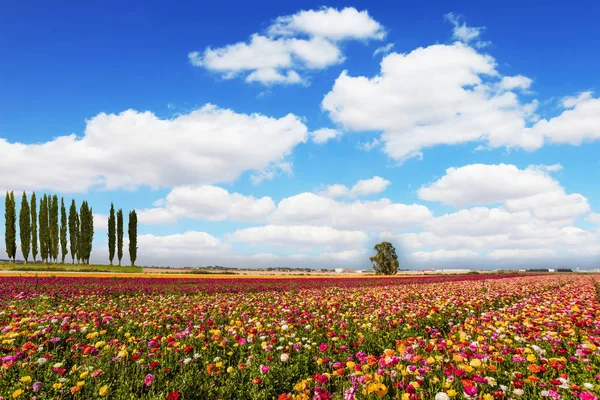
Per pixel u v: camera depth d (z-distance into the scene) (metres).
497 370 6.68
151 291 23.78
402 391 5.75
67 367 7.50
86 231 70.94
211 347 8.53
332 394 5.86
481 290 21.75
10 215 64.56
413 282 36.16
